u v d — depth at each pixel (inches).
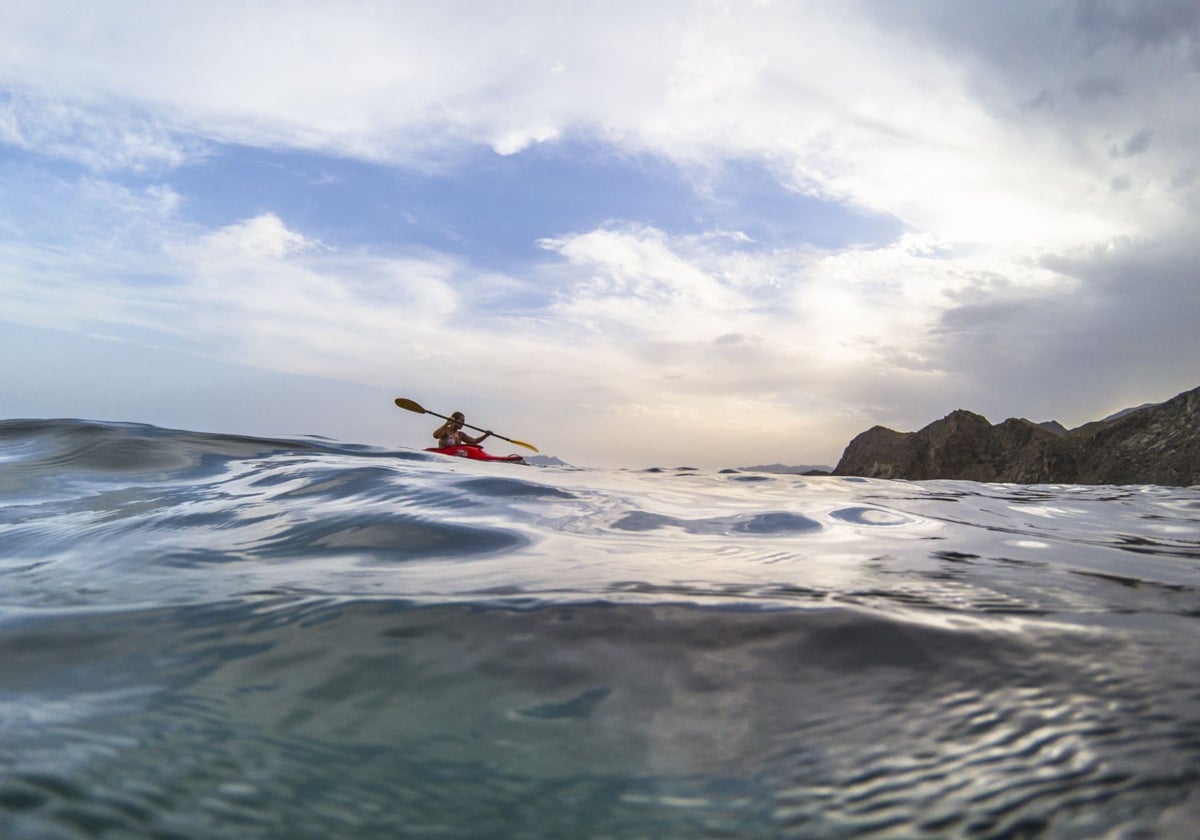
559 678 40.1
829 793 29.3
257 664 41.8
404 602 52.9
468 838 26.5
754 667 41.7
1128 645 45.7
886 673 40.9
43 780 29.2
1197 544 99.8
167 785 29.3
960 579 66.2
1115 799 28.1
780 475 231.8
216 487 128.8
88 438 184.4
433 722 35.1
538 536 86.3
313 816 27.6
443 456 227.8
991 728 34.4
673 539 88.4
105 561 70.8
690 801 28.9
